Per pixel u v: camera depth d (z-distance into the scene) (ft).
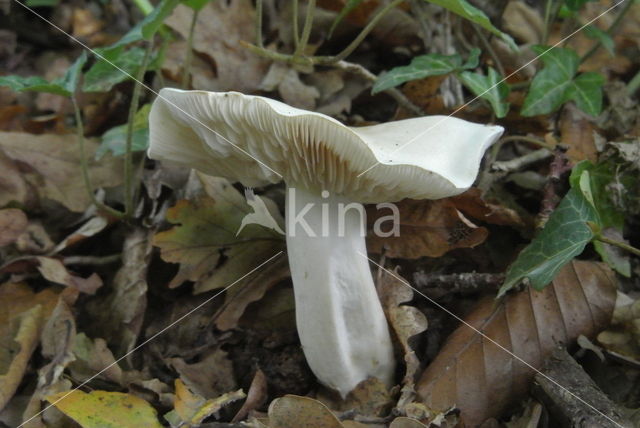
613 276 0.63
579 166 0.64
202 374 0.65
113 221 0.79
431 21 0.84
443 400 0.59
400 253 0.69
